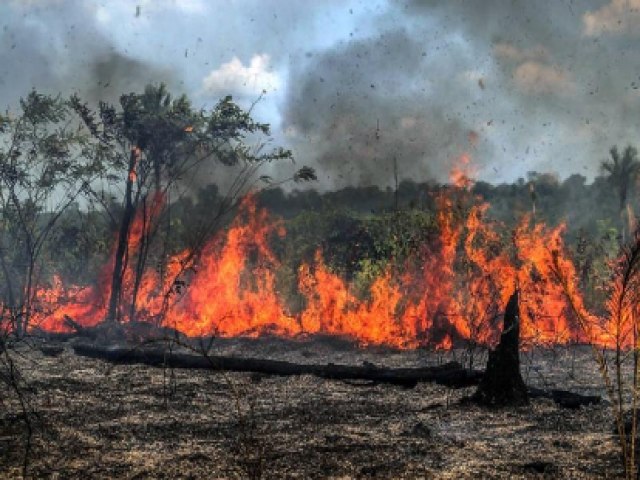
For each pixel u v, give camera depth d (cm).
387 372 920
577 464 554
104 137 1554
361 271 1844
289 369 970
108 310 1538
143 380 948
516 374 806
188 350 1181
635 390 480
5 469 545
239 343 1335
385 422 721
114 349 1124
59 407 769
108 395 841
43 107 1487
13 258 1543
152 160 1593
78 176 1534
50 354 1170
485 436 662
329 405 800
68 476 530
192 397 838
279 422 715
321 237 2044
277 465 559
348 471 544
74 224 1780
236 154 1648
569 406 789
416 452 600
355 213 2095
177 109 1562
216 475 531
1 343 874
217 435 658
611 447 602
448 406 794
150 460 573
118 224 1772
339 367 948
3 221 1532
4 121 1484
